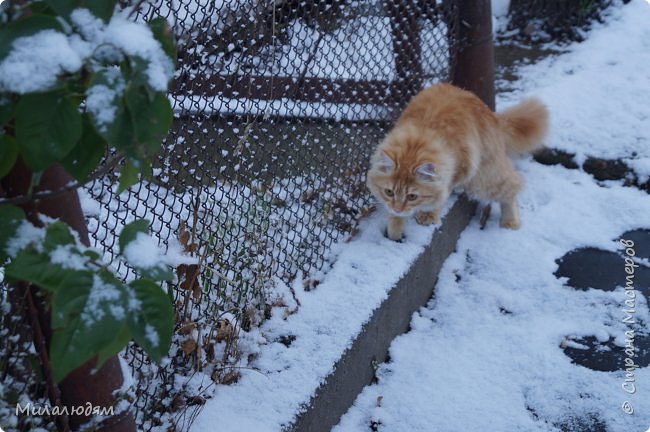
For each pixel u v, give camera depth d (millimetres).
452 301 1383
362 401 1223
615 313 1340
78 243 724
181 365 1138
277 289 1229
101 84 600
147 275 683
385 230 1390
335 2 1314
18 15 622
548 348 1289
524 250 1458
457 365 1271
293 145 1299
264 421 1080
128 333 681
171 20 1109
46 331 893
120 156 786
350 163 1432
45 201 827
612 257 1441
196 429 1063
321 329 1201
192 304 1144
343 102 1368
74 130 618
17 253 707
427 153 1359
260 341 1172
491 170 1459
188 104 1159
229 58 1159
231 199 1202
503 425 1190
